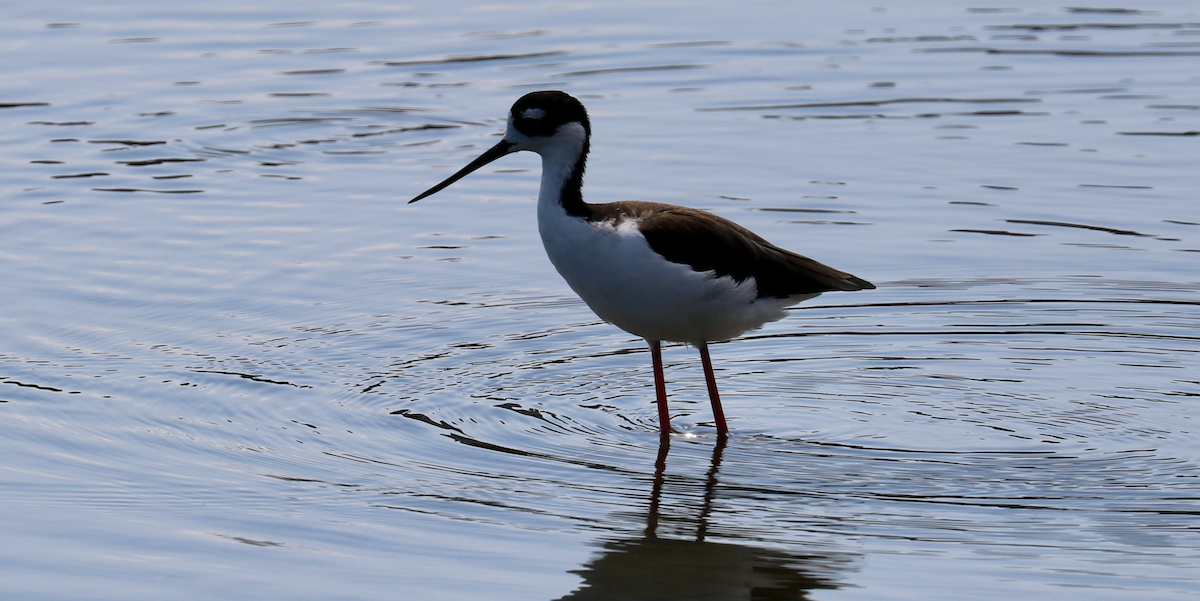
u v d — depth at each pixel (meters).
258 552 8.75
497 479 9.88
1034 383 11.73
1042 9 25.09
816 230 15.45
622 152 17.98
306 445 10.39
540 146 10.38
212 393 11.29
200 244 14.97
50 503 9.36
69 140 18.34
